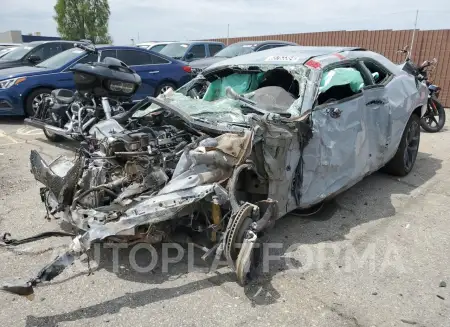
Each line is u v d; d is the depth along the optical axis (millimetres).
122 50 9680
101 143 3705
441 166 6320
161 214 2939
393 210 4652
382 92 4883
